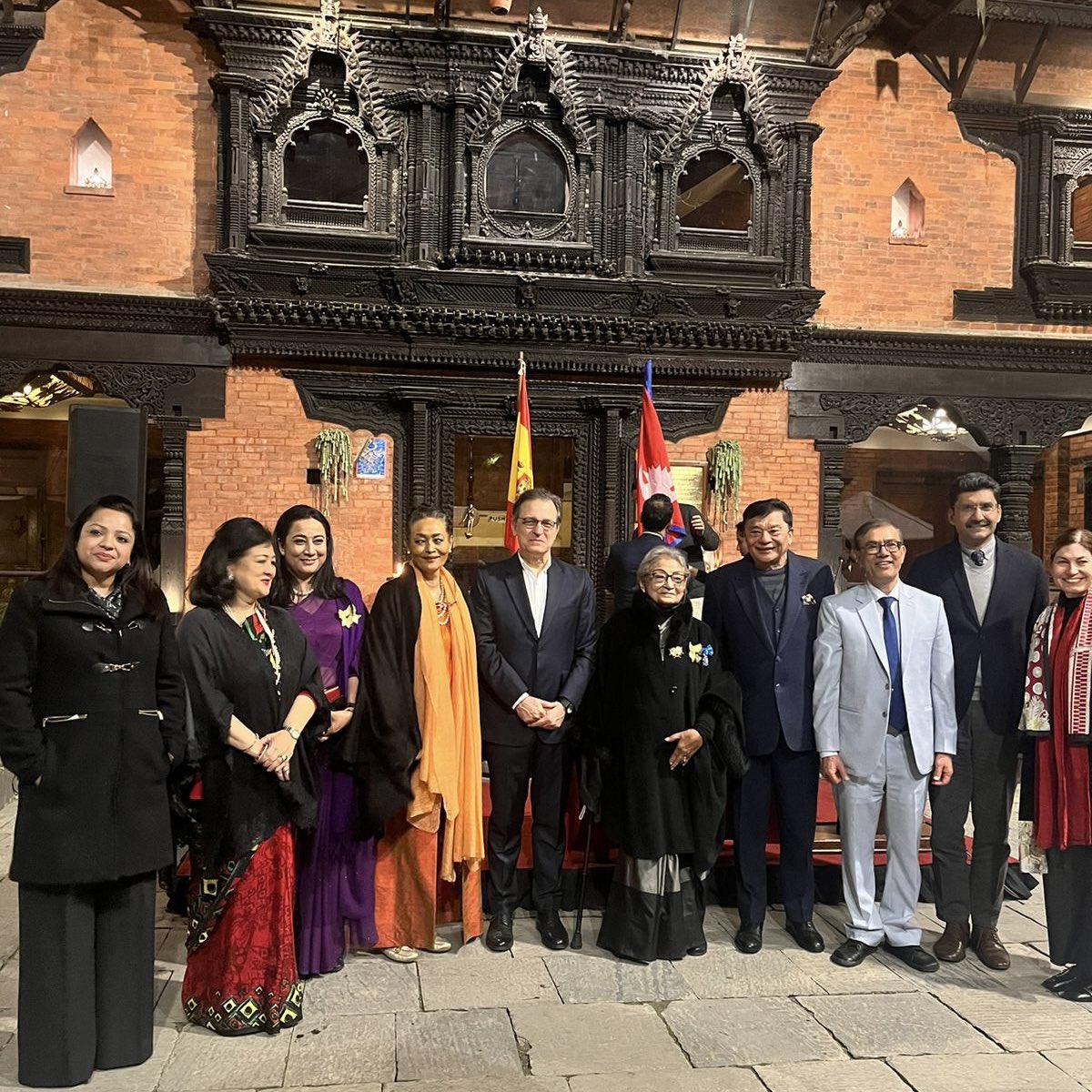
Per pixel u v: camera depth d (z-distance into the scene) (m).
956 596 3.93
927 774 3.79
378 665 3.64
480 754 3.88
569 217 7.71
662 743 3.75
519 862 4.38
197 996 3.23
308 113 7.42
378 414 7.69
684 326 7.77
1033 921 4.33
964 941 3.87
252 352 7.37
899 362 8.19
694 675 3.78
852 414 8.16
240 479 7.47
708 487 8.02
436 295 7.53
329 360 7.49
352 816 3.69
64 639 2.80
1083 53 8.18
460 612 3.90
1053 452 11.45
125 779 2.87
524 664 3.93
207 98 7.38
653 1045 3.14
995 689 3.87
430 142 7.52
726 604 4.05
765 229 7.96
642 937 3.76
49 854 2.77
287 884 3.25
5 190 7.14
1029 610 3.90
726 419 8.08
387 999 3.44
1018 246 8.34
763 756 3.95
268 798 3.18
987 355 8.23
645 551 4.79
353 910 3.71
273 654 3.24
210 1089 2.85
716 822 3.75
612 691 3.86
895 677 3.82
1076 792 3.51
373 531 7.66
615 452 7.89
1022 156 8.32
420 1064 3.01
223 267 7.19
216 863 3.15
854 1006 3.44
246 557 3.21
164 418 7.35
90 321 7.22
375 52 7.44
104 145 7.33
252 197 7.34
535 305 7.65
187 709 3.07
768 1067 3.03
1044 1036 3.24
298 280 7.31
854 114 8.14
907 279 8.22
